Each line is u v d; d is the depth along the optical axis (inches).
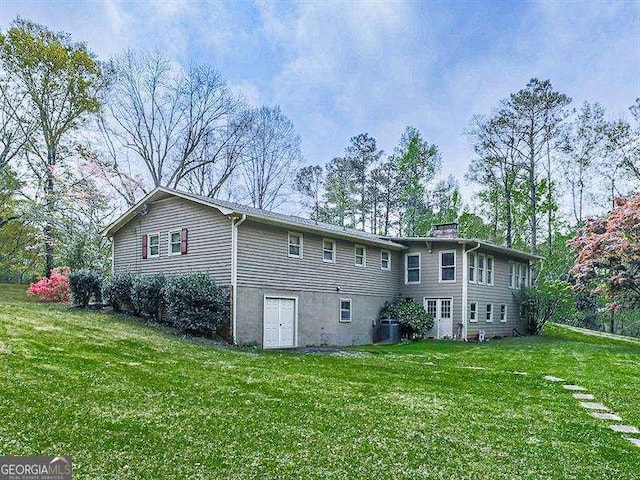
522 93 1241.4
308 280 707.4
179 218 671.8
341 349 651.5
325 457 198.4
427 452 209.0
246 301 606.5
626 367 508.4
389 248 882.8
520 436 238.7
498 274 977.5
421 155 1539.1
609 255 761.0
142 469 178.1
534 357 589.0
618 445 231.0
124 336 486.0
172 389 299.3
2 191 1039.0
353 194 1740.9
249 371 380.5
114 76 1103.0
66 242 961.5
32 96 995.9
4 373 297.1
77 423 222.4
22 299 861.8
